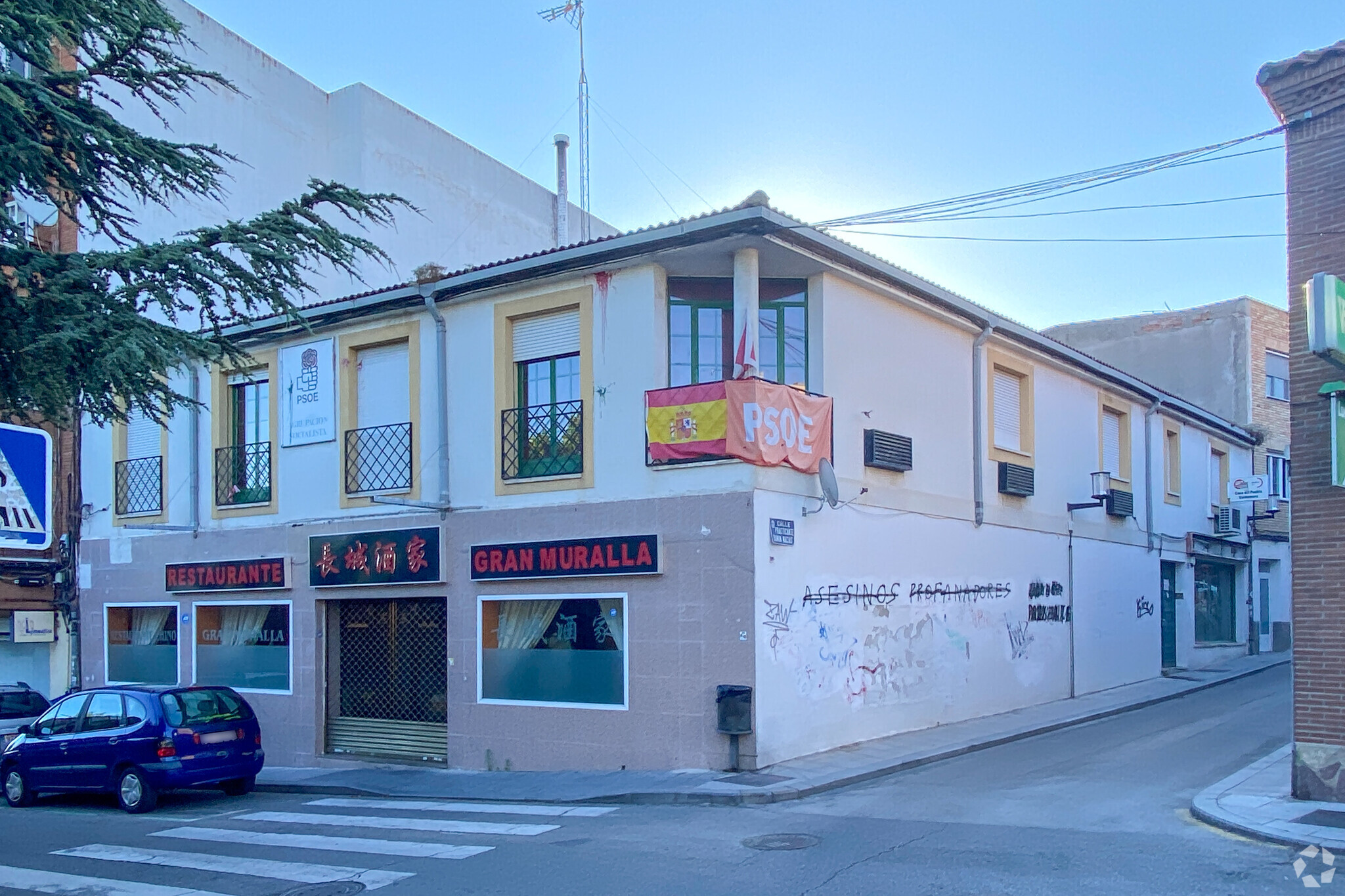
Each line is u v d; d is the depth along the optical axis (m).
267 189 23.89
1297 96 10.89
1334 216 10.61
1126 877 7.79
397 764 15.88
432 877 8.68
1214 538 26.84
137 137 10.00
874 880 7.91
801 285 14.57
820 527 14.01
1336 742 10.14
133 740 13.51
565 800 12.24
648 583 13.47
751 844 9.27
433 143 26.77
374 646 16.59
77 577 20.19
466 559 15.16
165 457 19.03
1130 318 31.84
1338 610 10.22
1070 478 20.72
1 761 14.87
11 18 8.84
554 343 14.71
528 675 14.54
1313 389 10.58
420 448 15.73
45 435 5.91
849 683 14.33
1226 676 23.67
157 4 10.83
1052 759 13.50
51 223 19.48
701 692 12.93
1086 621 20.81
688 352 14.06
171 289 10.60
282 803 13.85
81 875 9.53
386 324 16.28
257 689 17.56
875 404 15.33
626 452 13.77
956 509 17.11
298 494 17.14
